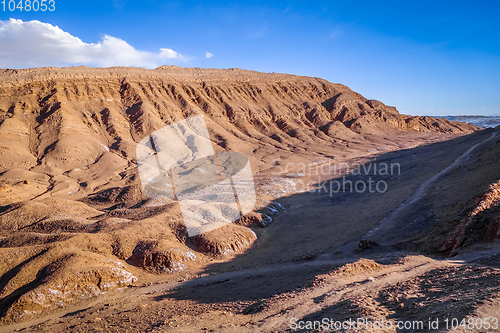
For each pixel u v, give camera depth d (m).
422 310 7.52
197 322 9.80
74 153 69.38
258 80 134.75
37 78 90.19
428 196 34.69
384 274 13.61
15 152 65.75
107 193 45.84
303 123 121.50
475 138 73.50
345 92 150.25
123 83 102.88
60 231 26.22
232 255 27.25
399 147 100.19
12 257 20.34
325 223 36.38
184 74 127.12
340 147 98.88
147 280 21.55
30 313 16.38
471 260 15.11
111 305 16.41
